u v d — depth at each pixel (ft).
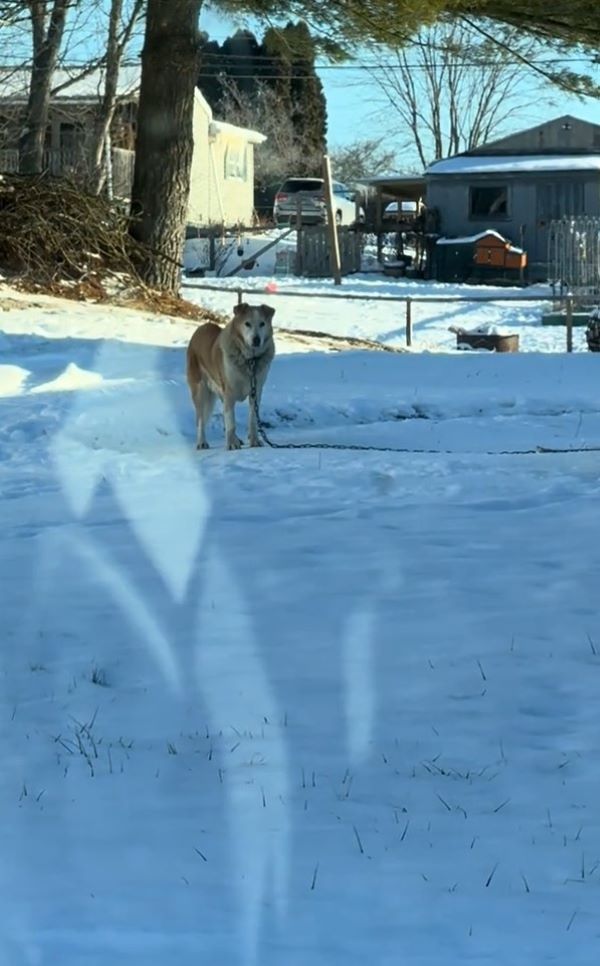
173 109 78.07
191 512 30.42
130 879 12.93
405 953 11.37
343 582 23.68
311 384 53.52
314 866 13.25
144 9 94.02
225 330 39.58
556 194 138.41
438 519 28.91
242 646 20.34
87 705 18.15
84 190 78.13
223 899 12.48
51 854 13.55
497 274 134.10
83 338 62.03
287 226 162.20
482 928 11.90
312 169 255.29
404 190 156.87
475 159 144.15
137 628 21.34
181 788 15.37
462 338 79.15
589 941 11.62
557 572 23.90
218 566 24.99
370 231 146.20
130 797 15.12
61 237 75.41
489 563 24.67
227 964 11.11
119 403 46.50
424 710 17.67
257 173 252.01
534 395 51.24
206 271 138.31
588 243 122.52
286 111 259.19
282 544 26.73
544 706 17.75
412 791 15.24
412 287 123.95
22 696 18.54
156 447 42.01
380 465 36.24
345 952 11.39
